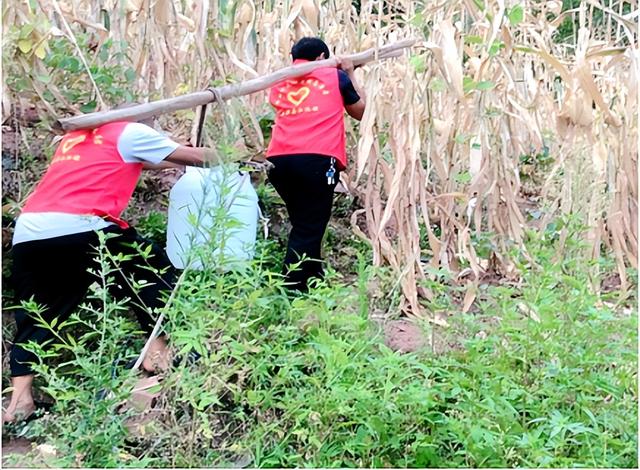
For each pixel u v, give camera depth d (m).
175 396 2.58
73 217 3.07
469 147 4.34
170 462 2.53
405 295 3.71
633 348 2.80
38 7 4.00
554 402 2.60
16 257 3.13
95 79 4.01
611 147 4.08
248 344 2.55
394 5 4.59
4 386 3.33
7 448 2.86
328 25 5.05
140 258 3.24
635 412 2.61
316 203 3.86
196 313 2.54
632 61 4.01
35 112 4.17
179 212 3.54
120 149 3.15
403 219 3.89
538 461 2.32
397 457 2.50
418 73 3.92
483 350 2.84
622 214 4.15
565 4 6.49
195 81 4.36
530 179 5.24
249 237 3.55
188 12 4.55
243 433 2.68
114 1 4.55
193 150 3.22
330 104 3.83
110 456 2.41
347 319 2.73
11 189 4.02
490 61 3.84
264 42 5.04
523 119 4.16
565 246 3.64
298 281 3.85
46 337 3.11
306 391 2.54
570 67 4.69
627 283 4.18
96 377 2.49
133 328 3.26
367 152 3.75
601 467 2.38
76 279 3.19
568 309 2.84
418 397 2.38
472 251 3.94
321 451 2.46
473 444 2.35
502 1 3.71
